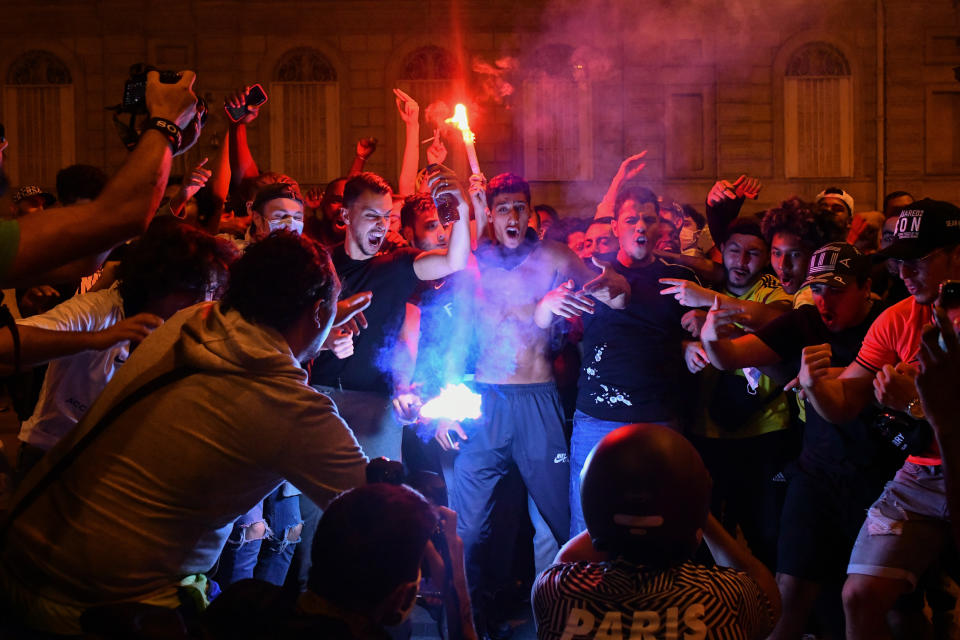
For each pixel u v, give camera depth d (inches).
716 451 166.9
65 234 73.8
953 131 818.2
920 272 113.7
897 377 104.7
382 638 68.9
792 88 816.9
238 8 810.2
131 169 77.9
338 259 154.5
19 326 92.4
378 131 815.7
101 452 83.7
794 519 134.3
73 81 815.1
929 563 116.6
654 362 157.1
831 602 144.4
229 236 190.5
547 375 165.8
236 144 216.2
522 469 164.7
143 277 102.9
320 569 68.8
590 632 73.6
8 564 83.9
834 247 134.0
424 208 184.4
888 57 814.5
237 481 85.1
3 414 378.0
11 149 818.2
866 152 818.2
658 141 816.3
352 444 87.4
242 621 73.9
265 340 85.5
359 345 148.5
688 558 76.5
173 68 813.9
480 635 160.7
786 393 165.6
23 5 811.4
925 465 115.6
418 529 69.2
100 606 78.2
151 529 82.6
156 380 85.0
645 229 161.2
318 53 813.9
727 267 176.6
